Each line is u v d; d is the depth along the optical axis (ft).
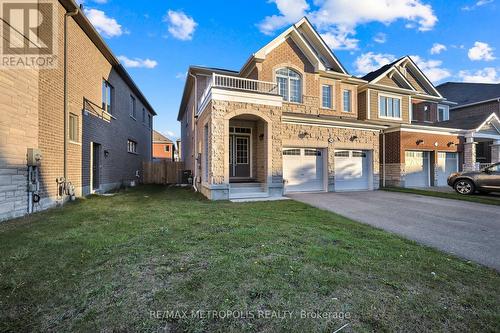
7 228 16.28
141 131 64.28
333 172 39.99
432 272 10.32
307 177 39.14
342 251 12.32
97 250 12.16
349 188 41.75
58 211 22.34
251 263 10.66
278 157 33.83
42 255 11.52
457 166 50.67
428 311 7.63
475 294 8.72
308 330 6.69
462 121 56.18
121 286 8.77
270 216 20.67
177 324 6.86
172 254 11.68
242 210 23.29
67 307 7.61
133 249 12.23
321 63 46.42
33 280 9.17
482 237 15.94
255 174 40.04
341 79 50.55
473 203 28.89
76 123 30.94
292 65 45.14
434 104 63.62
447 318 7.35
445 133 48.75
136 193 38.45
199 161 41.63
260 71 42.63
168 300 7.93
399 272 10.22
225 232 15.43
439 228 18.12
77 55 30.81
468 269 10.85
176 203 27.68
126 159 51.75
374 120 54.24
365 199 31.81
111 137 42.86
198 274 9.66
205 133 36.68
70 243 13.16
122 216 20.12
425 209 25.23
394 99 57.00
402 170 44.62
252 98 32.55
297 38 45.16
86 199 30.27
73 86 29.91
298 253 11.99
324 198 32.58
